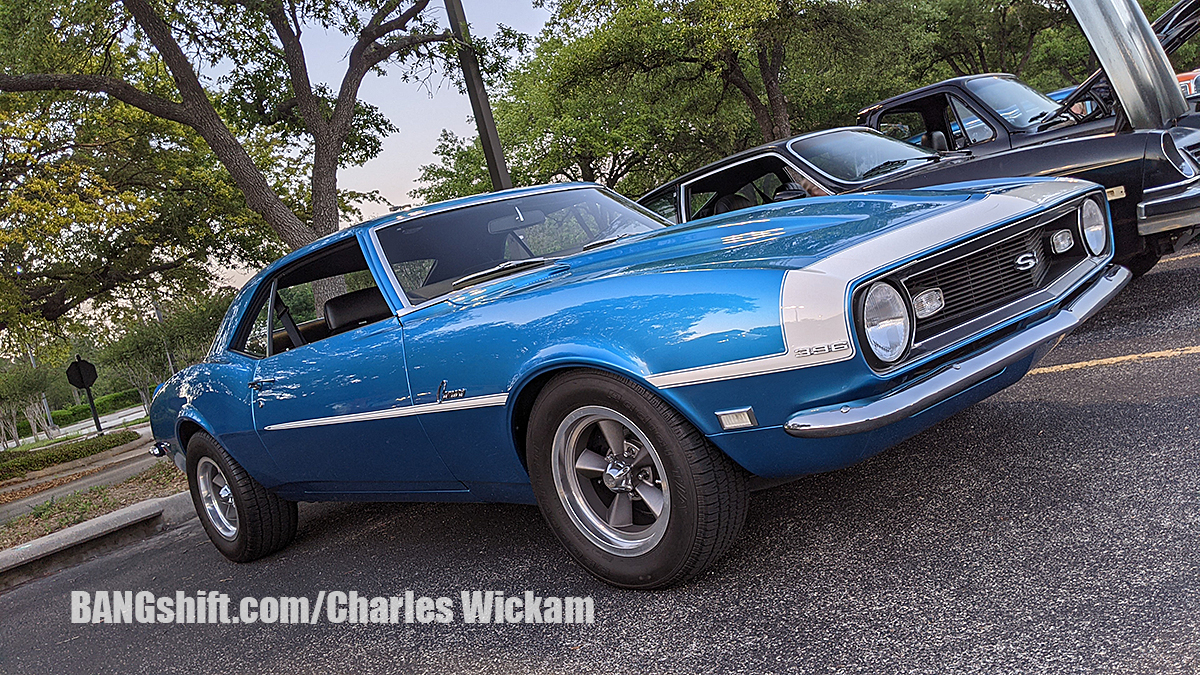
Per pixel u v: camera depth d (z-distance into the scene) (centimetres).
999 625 222
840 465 257
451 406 308
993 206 290
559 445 290
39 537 600
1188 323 488
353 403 345
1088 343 500
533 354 280
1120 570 235
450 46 1067
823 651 229
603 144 3039
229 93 1145
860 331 234
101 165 1861
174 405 464
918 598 245
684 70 2498
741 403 246
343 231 376
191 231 1994
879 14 2322
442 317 318
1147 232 502
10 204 1490
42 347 2264
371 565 393
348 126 1044
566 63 2475
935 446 371
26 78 930
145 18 945
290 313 411
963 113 706
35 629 411
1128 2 562
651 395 261
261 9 934
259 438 405
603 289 277
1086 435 345
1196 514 257
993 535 273
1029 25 3388
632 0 2275
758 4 1930
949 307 264
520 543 371
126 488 764
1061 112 623
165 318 4134
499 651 272
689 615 267
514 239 373
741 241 298
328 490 408
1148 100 560
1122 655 197
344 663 289
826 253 251
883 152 646
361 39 1053
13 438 6944
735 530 272
